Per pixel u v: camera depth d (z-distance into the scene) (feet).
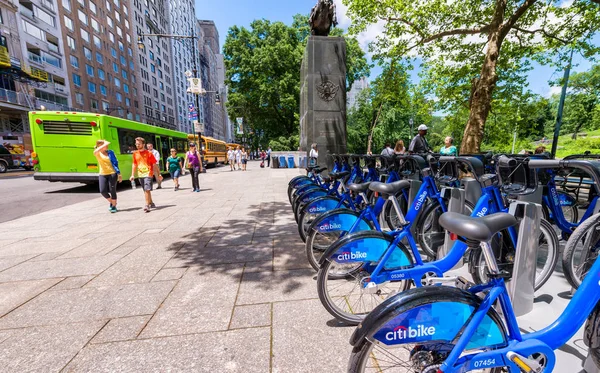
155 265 11.39
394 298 4.39
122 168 37.01
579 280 7.98
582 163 6.06
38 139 32.55
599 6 28.55
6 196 32.17
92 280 10.13
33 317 7.89
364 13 33.86
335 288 9.09
